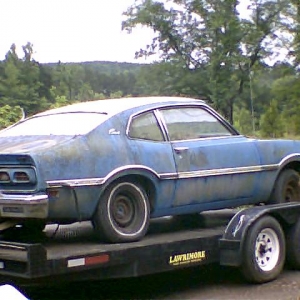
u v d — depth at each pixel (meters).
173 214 6.75
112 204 6.05
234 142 7.27
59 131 6.22
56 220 5.98
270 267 7.02
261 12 50.78
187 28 52.31
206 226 7.43
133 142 6.29
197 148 6.83
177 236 6.62
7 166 5.72
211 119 7.20
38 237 6.49
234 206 7.41
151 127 6.55
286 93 49.53
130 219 6.25
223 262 6.76
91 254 5.64
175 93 53.03
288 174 7.94
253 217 6.82
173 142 6.66
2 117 16.58
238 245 6.68
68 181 5.67
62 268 5.45
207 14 51.44
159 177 6.38
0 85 41.38
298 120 45.72
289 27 50.03
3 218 5.96
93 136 6.02
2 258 5.52
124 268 5.93
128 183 6.20
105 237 6.04
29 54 48.88
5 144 6.16
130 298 6.43
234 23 49.97
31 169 5.55
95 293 6.64
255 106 52.72
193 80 51.84
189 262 6.46
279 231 7.17
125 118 6.36
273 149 7.70
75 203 5.75
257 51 50.88
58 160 5.65
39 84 43.09
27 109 38.44
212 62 50.19
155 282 7.10
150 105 6.66
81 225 7.21
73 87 48.50
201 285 6.96
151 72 54.03
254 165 7.41
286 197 8.02
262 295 6.49
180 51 52.91
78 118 6.43
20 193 5.65
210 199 7.02
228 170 7.09
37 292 6.63
